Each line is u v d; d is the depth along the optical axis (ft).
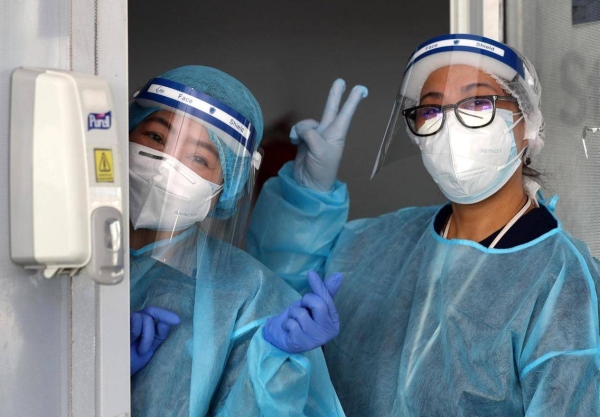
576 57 5.17
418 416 4.40
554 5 5.30
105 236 2.54
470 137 4.49
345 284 5.43
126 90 3.01
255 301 4.10
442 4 6.47
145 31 5.82
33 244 2.63
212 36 5.99
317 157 5.69
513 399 4.15
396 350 4.80
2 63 2.76
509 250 4.56
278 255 5.88
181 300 4.08
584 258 4.40
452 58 4.59
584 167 5.16
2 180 2.77
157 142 3.94
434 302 4.70
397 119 4.96
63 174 2.53
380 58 6.38
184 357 3.88
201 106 3.97
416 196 6.49
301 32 6.19
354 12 6.29
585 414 3.92
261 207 6.01
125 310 3.03
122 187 2.85
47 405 2.85
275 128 6.19
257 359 3.62
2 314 2.87
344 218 5.88
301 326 3.62
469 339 4.33
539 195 4.99
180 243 4.10
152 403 3.78
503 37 5.58
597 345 4.02
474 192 4.58
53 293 2.84
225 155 4.04
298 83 6.22
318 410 4.17
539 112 4.74
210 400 3.92
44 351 2.85
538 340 4.06
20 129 2.66
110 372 2.97
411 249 5.31
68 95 2.55
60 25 2.83
